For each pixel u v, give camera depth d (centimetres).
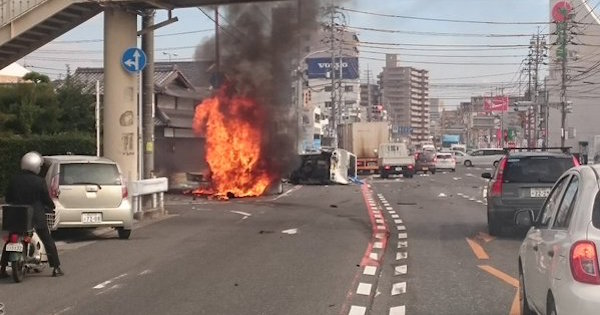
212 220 1778
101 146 2416
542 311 569
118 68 1772
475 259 1139
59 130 2884
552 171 1412
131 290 892
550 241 550
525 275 661
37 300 834
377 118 11438
